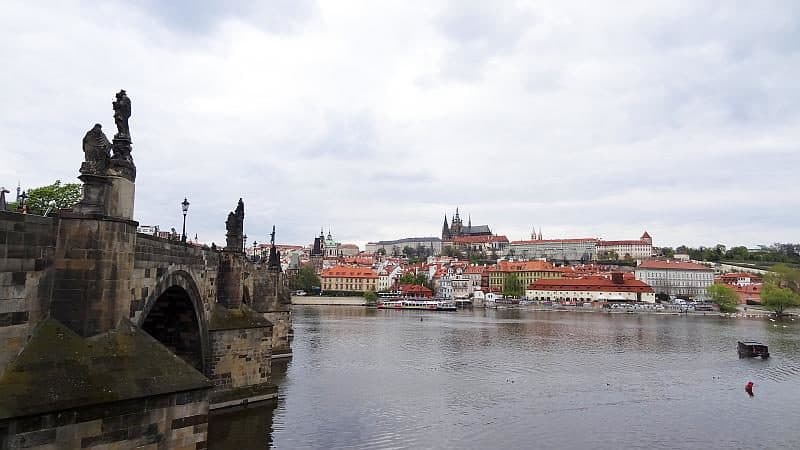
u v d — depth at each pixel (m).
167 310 50.53
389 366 93.94
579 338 143.75
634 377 87.56
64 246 28.55
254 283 93.88
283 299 102.56
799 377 89.44
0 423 23.05
